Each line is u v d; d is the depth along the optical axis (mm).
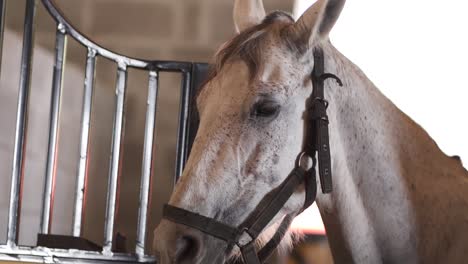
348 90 3711
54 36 6660
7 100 6375
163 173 6656
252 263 3457
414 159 3799
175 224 3312
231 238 3383
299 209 3584
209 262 3355
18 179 4859
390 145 3764
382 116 3791
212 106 3455
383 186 3717
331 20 3570
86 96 5008
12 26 6461
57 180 6496
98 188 6672
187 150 4961
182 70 5020
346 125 3705
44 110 6582
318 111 3537
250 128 3422
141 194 5020
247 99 3416
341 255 3730
